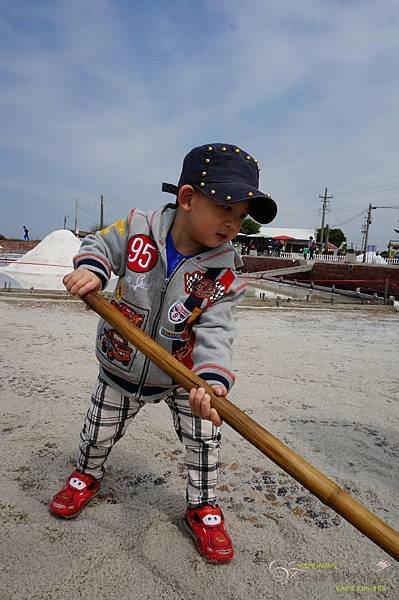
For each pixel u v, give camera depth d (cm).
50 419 285
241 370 429
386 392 387
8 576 155
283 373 428
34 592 149
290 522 198
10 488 207
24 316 643
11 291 880
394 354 540
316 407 341
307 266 2322
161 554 170
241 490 221
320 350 539
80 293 147
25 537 175
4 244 3316
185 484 220
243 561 171
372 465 253
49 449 247
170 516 193
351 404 352
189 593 153
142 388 170
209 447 176
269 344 555
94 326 594
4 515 188
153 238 162
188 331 165
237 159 150
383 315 912
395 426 312
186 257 161
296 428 298
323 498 111
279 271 2289
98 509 195
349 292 1459
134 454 246
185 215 156
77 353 450
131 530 183
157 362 135
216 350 153
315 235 5634
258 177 159
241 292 169
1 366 394
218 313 163
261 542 183
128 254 163
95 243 164
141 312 163
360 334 673
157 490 213
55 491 207
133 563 165
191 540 179
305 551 180
